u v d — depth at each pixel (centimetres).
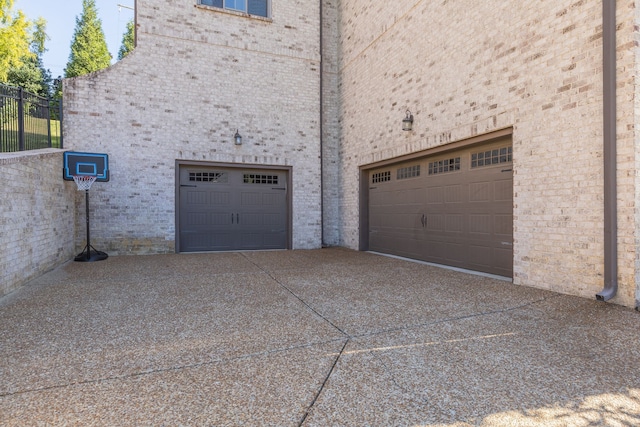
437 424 191
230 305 418
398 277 581
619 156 399
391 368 255
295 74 988
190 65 887
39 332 326
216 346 295
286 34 978
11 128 701
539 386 230
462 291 482
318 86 1012
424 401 213
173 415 198
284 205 995
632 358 270
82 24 2895
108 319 364
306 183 999
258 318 370
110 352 282
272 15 966
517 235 517
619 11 400
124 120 832
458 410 204
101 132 815
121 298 448
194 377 242
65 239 724
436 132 669
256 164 945
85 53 2811
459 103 616
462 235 652
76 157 722
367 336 318
